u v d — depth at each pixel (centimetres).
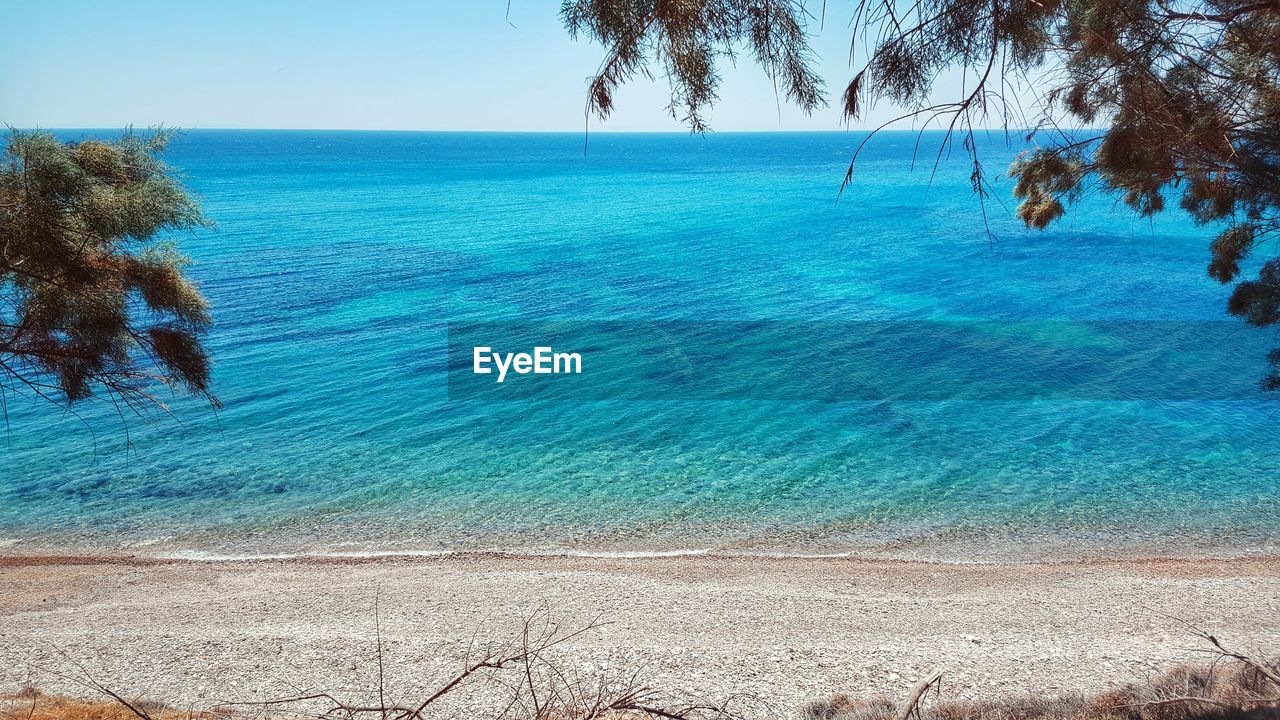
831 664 1112
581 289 5222
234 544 1773
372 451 2383
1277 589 1443
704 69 330
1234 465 2178
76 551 1734
